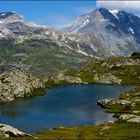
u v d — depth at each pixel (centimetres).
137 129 13612
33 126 16925
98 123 17612
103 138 11838
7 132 11781
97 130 14500
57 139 11175
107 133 13225
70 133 13662
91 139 11500
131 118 15988
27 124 17488
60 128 15325
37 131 15600
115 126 14688
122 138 11831
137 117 16250
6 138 10644
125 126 14400
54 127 16575
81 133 13638
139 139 11488
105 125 15538
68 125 17150
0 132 11744
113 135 12638
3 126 12256
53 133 13688
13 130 11975
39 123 17775
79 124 17425
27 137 11512
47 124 17462
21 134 11875
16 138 10700
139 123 14850
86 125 16825
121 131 13438
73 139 11388
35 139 10619
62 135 13012
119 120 16188
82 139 11494
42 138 11231
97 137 12231
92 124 17325
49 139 10912
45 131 14362
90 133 13662
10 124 17500
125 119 16112
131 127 14062
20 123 17775
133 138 11731
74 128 15300
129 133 12888
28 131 15650
